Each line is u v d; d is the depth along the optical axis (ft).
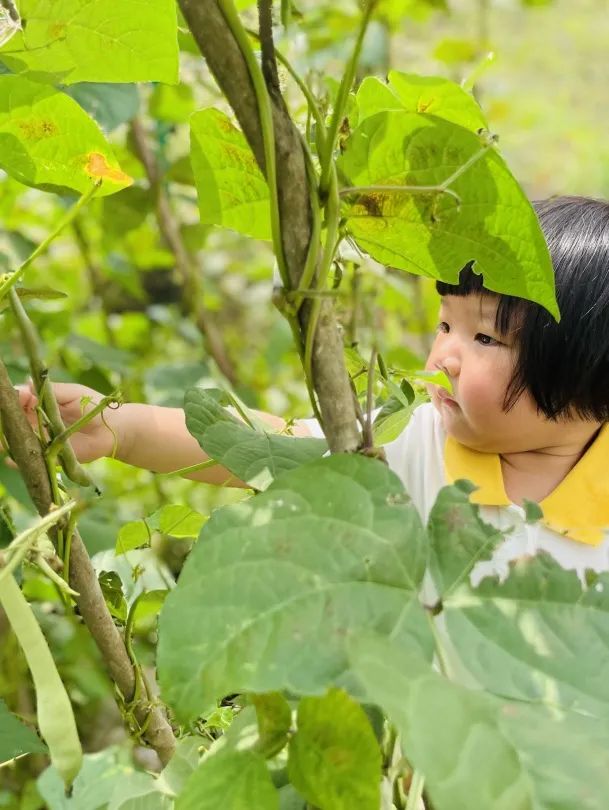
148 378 6.25
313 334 1.94
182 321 7.68
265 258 9.32
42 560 2.22
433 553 1.86
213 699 1.57
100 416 3.41
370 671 1.51
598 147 12.12
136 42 2.36
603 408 3.34
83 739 5.10
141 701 2.81
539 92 13.32
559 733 1.53
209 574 1.69
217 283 9.23
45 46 2.36
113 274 7.30
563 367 3.23
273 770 2.07
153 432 3.53
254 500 1.78
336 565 1.71
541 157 12.10
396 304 6.88
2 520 2.70
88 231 7.73
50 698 1.88
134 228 7.02
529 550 3.22
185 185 7.11
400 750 2.00
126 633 2.83
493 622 1.78
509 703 1.58
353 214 2.30
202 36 1.82
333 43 6.48
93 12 2.28
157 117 6.63
